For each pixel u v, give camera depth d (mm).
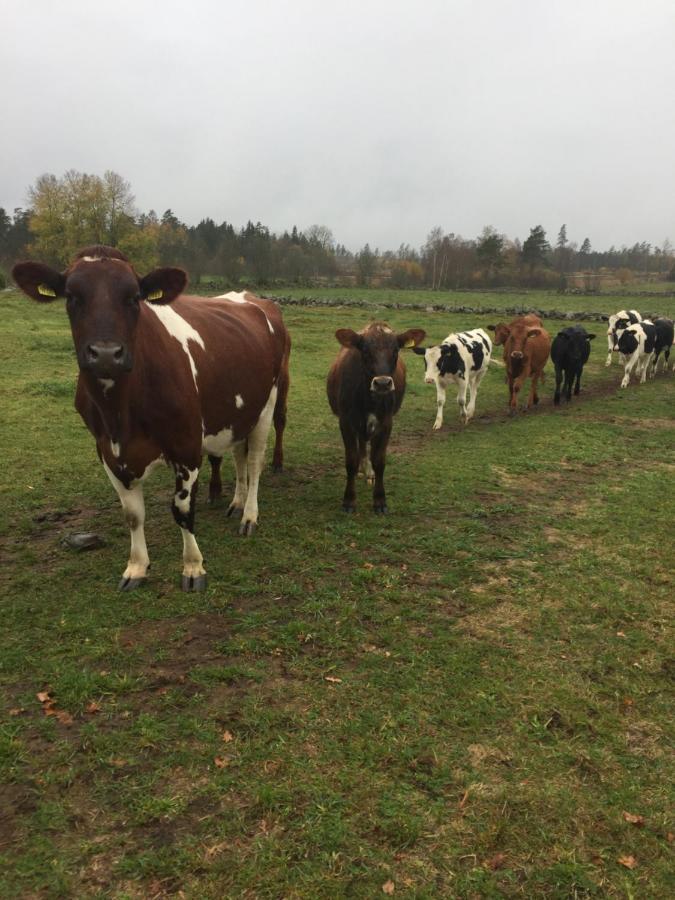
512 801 2795
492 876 2447
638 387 15602
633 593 4746
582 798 2830
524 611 4461
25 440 8430
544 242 81625
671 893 2400
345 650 3926
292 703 3412
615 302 46625
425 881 2420
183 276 3826
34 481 6977
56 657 3756
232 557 5172
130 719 3256
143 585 4660
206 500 6621
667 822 2721
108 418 3896
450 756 3055
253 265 55812
